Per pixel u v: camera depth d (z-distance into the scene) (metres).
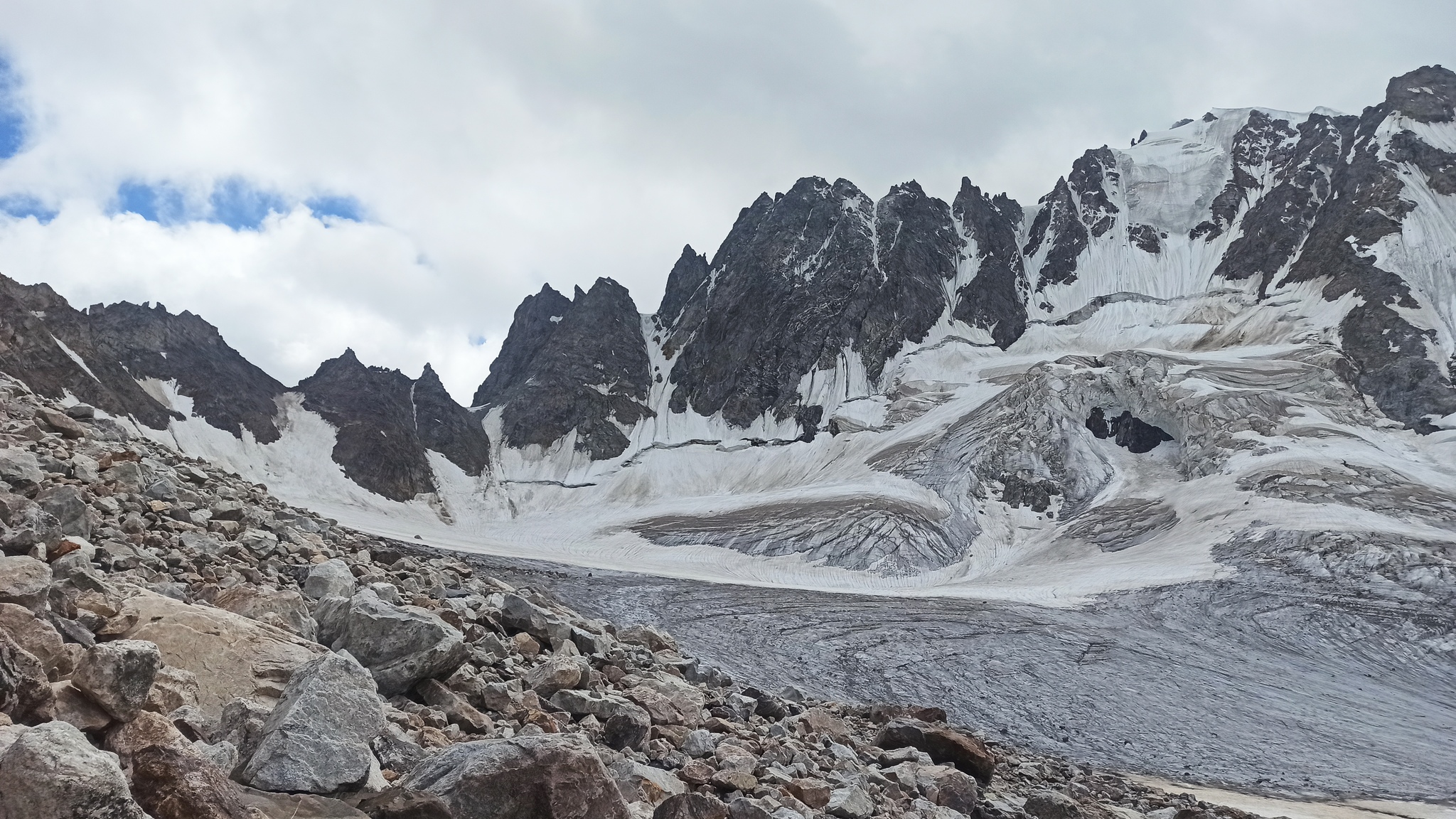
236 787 5.50
